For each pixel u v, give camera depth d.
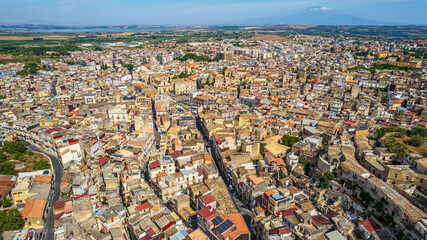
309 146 161.38
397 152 141.50
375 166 132.75
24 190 135.88
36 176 149.62
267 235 105.38
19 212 123.44
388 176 123.12
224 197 134.12
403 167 126.25
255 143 174.50
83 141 176.25
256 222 116.69
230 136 188.00
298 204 120.88
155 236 103.25
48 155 187.00
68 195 140.88
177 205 130.62
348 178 130.75
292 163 152.50
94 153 174.12
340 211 117.38
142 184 142.75
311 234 102.31
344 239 101.50
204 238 103.12
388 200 109.31
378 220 111.94
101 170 153.12
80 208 116.38
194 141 184.12
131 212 119.44
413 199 112.62
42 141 191.88
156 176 151.25
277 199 116.31
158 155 169.12
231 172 153.62
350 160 137.88
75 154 170.62
